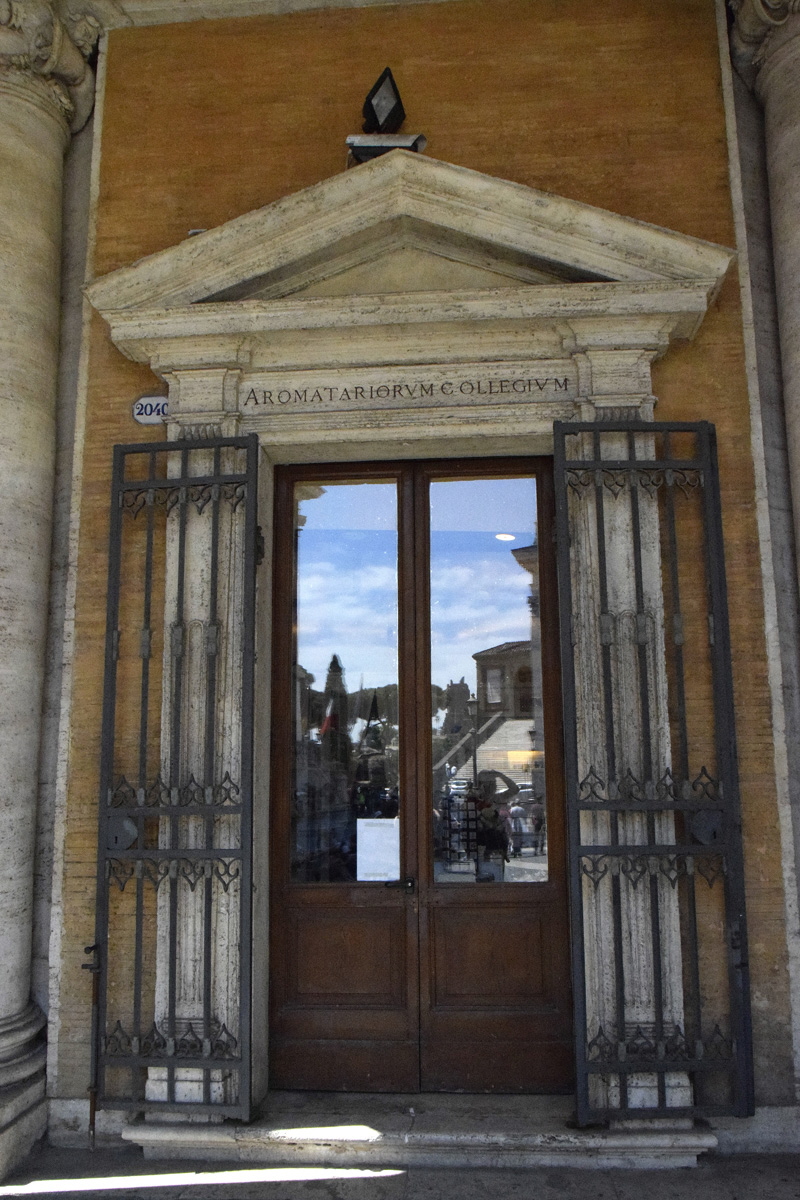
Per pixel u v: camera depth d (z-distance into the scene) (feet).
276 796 15.30
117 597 14.52
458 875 15.05
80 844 14.87
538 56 16.33
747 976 13.07
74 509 15.69
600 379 14.53
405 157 14.46
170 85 16.85
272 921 15.03
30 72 16.12
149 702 14.88
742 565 14.64
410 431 14.87
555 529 15.01
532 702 15.37
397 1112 13.74
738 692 14.35
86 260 16.49
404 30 16.60
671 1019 13.19
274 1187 12.50
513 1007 14.60
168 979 13.71
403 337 14.88
